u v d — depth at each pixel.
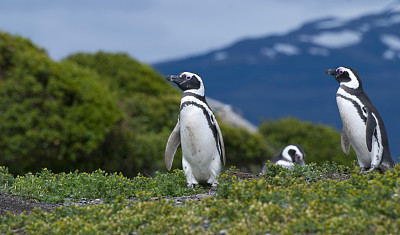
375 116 22.50
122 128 40.78
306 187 17.55
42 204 20.20
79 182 22.23
